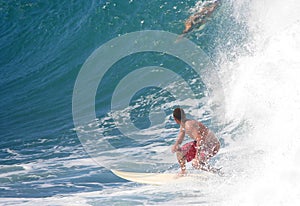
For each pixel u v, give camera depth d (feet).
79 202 94.48
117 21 202.59
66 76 189.98
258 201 86.63
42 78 192.24
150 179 107.24
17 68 204.64
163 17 197.36
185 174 106.73
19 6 230.27
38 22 221.25
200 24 182.09
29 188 106.22
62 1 223.51
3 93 187.73
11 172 119.24
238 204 87.10
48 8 224.94
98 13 207.62
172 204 90.38
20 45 215.72
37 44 213.66
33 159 130.41
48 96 181.06
